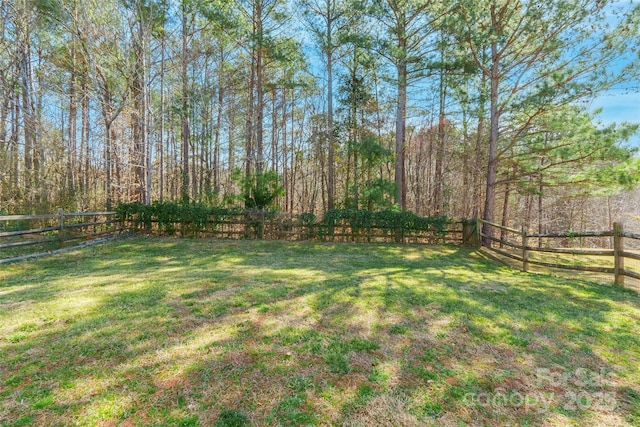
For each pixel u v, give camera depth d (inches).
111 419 73.9
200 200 523.2
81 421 73.0
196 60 639.1
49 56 497.0
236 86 725.3
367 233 435.2
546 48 347.6
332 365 99.2
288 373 94.3
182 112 556.7
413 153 799.1
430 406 80.4
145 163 546.6
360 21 493.4
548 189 441.1
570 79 333.7
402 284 194.2
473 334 123.0
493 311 147.5
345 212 436.1
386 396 84.2
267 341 114.3
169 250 333.7
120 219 445.7
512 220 822.5
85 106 528.1
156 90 635.5
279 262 272.2
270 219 446.9
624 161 328.5
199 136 676.1
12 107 490.3
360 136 594.2
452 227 426.0
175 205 445.7
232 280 197.9
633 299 167.8
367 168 556.7
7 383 86.7
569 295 175.0
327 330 124.8
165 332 119.6
